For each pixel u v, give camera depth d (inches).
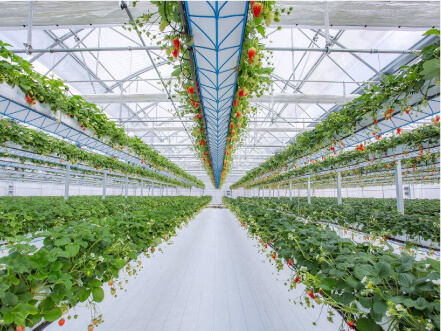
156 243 161.3
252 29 75.4
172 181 756.6
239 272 180.1
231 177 1358.3
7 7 146.9
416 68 88.7
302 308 127.6
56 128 167.2
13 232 174.9
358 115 136.5
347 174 442.6
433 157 263.3
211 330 109.3
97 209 267.9
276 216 200.4
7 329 56.2
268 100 301.4
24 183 733.3
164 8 68.1
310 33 233.9
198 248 251.9
